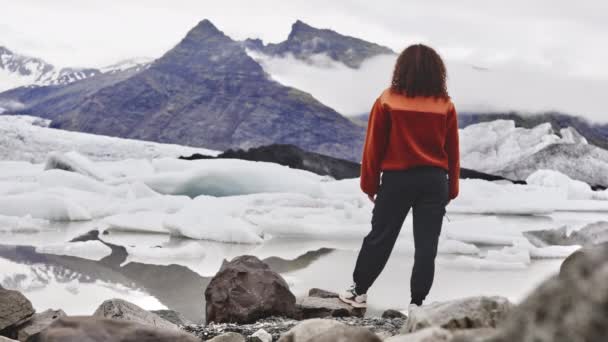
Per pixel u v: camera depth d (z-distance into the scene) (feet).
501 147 149.89
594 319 1.75
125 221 29.22
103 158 107.34
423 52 11.05
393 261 20.34
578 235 30.86
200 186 48.98
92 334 4.63
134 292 14.61
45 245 22.25
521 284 16.47
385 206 11.28
